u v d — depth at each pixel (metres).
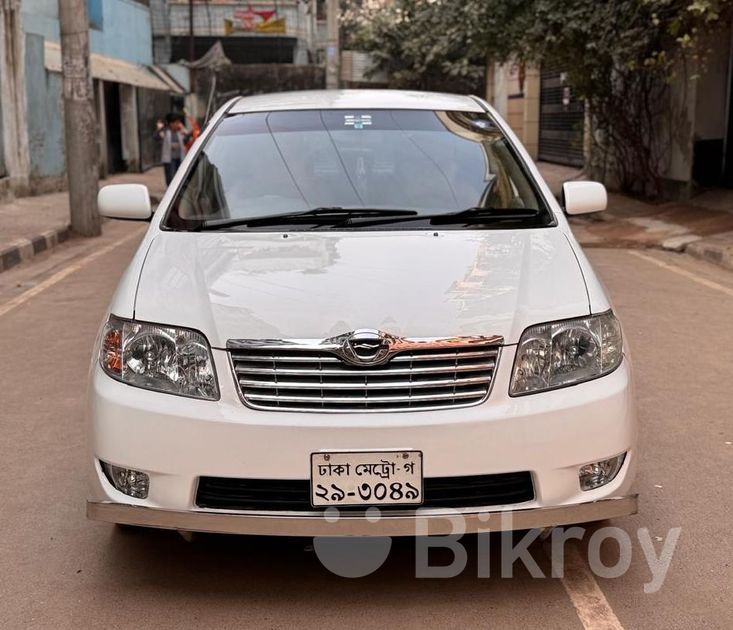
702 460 4.20
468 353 2.82
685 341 6.33
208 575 3.19
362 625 2.86
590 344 2.98
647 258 10.09
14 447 4.41
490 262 3.23
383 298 2.95
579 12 11.55
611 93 14.27
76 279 8.83
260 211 3.78
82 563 3.28
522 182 4.00
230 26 32.50
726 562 3.25
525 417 2.81
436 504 2.81
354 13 34.94
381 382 2.79
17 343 6.37
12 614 2.94
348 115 4.36
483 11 12.96
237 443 2.76
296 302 2.94
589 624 2.87
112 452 2.86
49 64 16.12
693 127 13.30
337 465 2.75
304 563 3.26
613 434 2.91
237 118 4.38
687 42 10.02
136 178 21.16
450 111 4.47
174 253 3.36
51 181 16.47
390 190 3.90
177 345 2.88
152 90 24.66
